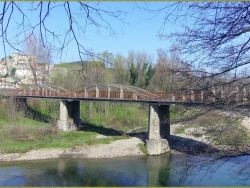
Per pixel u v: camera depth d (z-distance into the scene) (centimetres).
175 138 3966
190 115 655
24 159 3459
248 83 532
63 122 4881
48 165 3250
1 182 2616
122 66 5800
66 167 3184
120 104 5934
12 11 328
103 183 2617
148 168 3145
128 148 3978
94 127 5162
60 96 4756
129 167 3206
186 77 558
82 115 5647
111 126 5259
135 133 4712
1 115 4712
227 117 595
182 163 695
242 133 625
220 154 631
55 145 3869
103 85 4656
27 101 5750
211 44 492
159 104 3688
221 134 627
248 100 539
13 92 4850
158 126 3931
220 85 543
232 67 508
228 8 453
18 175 2852
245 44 481
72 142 4062
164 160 3516
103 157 3694
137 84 5653
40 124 4912
